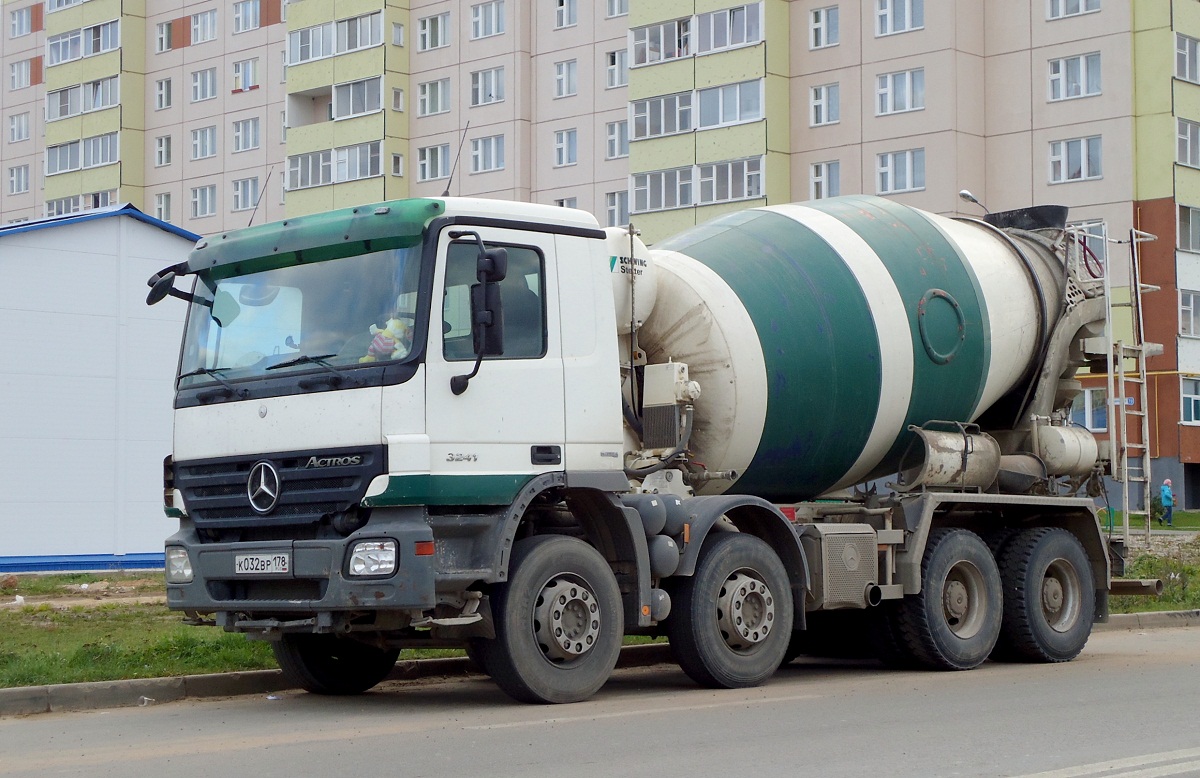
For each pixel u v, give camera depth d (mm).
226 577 9742
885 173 48562
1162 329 45625
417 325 9250
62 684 10125
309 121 64438
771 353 11695
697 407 11438
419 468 9125
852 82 49250
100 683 10227
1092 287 14750
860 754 7719
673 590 10758
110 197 70125
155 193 69750
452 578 9266
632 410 11133
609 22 56312
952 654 12484
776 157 50219
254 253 10062
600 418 10141
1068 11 46375
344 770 7332
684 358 11445
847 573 11773
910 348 12805
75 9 71188
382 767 7402
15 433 23109
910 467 13070
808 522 12016
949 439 13055
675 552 10438
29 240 23312
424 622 9211
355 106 61094
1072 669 12609
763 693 10617
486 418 9484
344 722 9172
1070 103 46281
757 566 11016
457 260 9500
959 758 7574
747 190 50406
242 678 10977
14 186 76625
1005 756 7633
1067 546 13617
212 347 10203
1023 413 14242
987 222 15078
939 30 47281
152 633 13570
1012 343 13852
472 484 9375
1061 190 46500
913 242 13484
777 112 50312
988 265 13961
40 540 23328
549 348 9914
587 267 10250
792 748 7930
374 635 10180
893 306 12797
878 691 10781
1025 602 13164
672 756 7672
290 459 9500
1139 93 45719
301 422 9461
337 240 9633
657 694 10570
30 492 23250
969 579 12828
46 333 23438
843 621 13016
